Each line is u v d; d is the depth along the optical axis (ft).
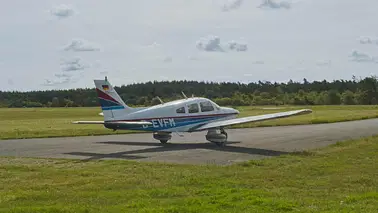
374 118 161.79
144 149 71.46
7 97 627.05
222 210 29.60
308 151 62.95
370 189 37.55
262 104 425.28
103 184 40.91
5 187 40.24
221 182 40.40
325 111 244.01
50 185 40.83
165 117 75.05
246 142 80.53
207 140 79.15
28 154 66.59
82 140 89.40
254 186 38.96
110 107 73.31
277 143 78.18
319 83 556.92
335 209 29.68
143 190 37.22
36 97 630.33
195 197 34.27
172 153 65.67
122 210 30.22
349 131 101.96
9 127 135.44
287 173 45.60
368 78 458.09
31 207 31.45
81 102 588.09
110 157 62.03
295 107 342.44
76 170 49.80
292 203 31.07
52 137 98.07
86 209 30.63
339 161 53.31
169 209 29.81
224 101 428.15
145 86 552.00
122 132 108.78
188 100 78.18
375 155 58.08
